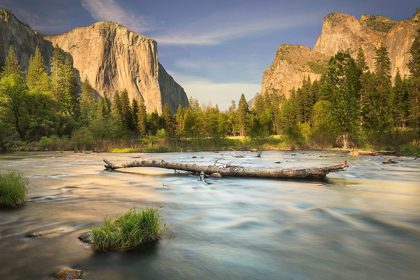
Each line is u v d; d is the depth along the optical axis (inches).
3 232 167.5
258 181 390.3
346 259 131.0
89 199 270.4
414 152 968.3
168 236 163.0
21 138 1838.1
